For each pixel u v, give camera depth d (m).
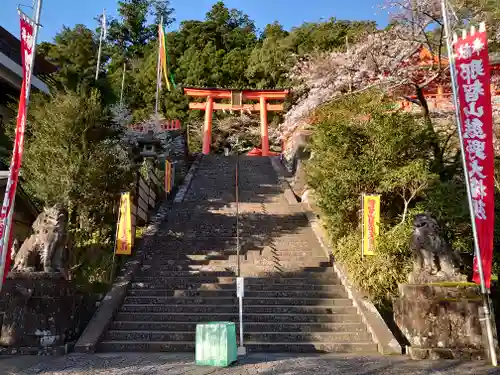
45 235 9.84
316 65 21.77
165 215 18.25
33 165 14.41
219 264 13.86
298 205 19.73
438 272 9.71
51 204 13.85
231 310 11.12
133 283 12.44
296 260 14.17
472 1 16.73
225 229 16.86
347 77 18.52
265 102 38.91
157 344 9.63
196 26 55.38
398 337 9.83
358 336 9.97
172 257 14.38
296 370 7.58
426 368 7.74
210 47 51.38
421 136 14.03
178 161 26.58
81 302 10.45
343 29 40.44
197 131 44.78
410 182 13.13
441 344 8.79
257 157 30.45
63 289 9.55
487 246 8.55
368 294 11.30
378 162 13.50
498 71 22.73
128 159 18.17
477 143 8.70
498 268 11.62
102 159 14.88
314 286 12.18
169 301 11.55
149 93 48.78
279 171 26.03
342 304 11.36
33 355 8.79
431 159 14.82
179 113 46.94
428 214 10.34
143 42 61.00
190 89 38.72
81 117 14.74
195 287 12.31
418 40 16.97
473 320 8.80
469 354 8.62
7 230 8.83
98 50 43.69
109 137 16.17
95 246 13.92
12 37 22.16
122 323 10.47
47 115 15.05
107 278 12.47
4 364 7.93
